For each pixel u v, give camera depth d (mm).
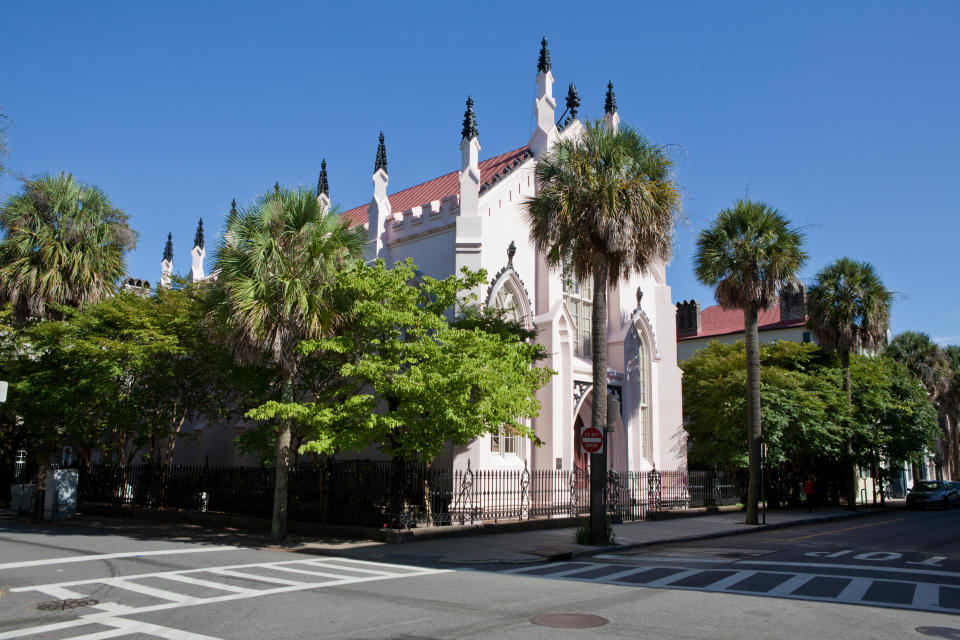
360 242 19172
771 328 51969
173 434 25766
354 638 7617
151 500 25250
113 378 22469
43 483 24672
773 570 13250
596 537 17281
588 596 10312
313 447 15898
